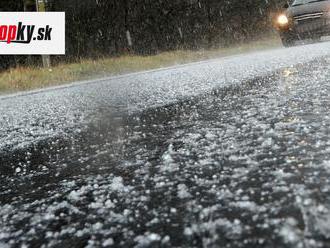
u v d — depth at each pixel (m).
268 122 2.99
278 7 26.94
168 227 1.43
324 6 10.84
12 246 1.46
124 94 6.90
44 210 1.82
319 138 2.34
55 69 14.66
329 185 1.59
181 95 5.72
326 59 7.53
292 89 4.51
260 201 1.53
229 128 3.01
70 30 21.20
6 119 5.78
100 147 3.09
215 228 1.36
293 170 1.84
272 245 1.18
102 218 1.61
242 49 19.14
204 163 2.19
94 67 14.73
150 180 2.04
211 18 25.89
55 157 2.99
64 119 5.10
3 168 2.88
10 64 18.75
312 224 1.28
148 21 24.09
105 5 22.30
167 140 2.95
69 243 1.42
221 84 6.28
